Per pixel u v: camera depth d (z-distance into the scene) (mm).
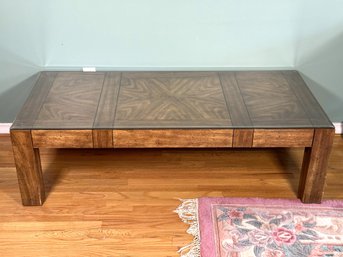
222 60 2600
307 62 2607
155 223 2158
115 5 2432
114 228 2127
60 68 2594
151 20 2479
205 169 2518
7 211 2211
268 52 2578
